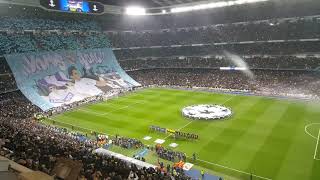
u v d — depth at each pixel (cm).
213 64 10406
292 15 9294
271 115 6056
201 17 11038
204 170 3797
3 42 7906
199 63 10706
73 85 8225
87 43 9981
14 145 2828
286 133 4962
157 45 11700
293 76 8919
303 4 9019
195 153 4316
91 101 7681
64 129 5306
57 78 8138
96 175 2106
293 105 6844
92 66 9350
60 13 9569
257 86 8694
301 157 4016
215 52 10675
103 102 7638
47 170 1914
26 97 6994
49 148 3106
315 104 6894
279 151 4250
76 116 6456
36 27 8919
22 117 6125
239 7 9719
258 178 3531
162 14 10981
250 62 9769
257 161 3966
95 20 11094
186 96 8188
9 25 8331
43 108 6806
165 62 11350
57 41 9175
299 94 7794
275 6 9475
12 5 8019
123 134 5238
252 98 7719
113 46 10888
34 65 7912
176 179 3253
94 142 4728
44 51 8481
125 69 10606
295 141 4594
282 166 3791
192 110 6431
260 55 9700
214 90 8900
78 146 3891
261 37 9850
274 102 7194
